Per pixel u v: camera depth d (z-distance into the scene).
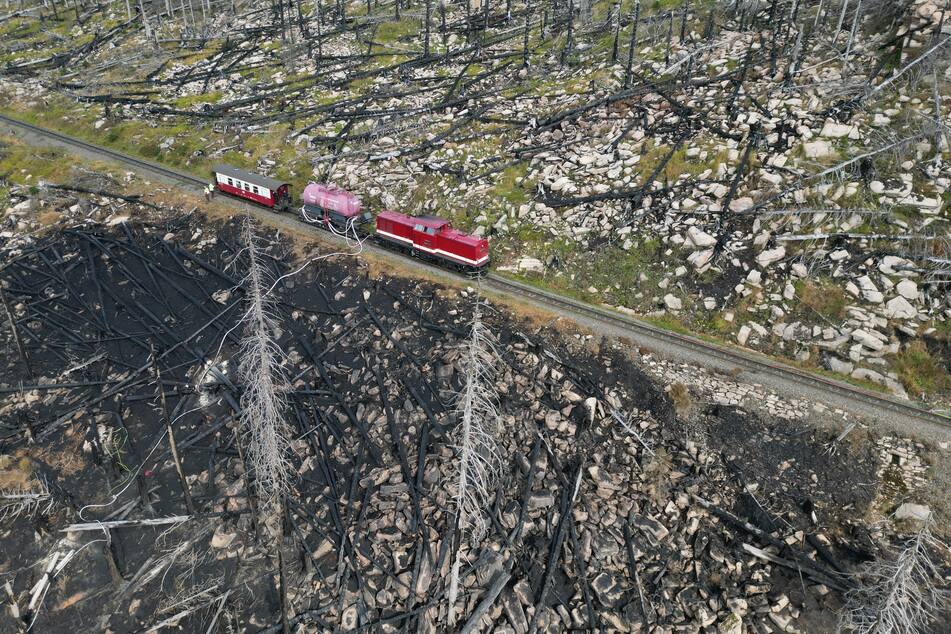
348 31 63.62
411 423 27.31
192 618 22.17
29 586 23.42
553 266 34.38
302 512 24.75
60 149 50.16
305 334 32.19
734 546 23.33
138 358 31.75
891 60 36.28
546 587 22.11
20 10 80.56
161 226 40.34
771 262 31.00
